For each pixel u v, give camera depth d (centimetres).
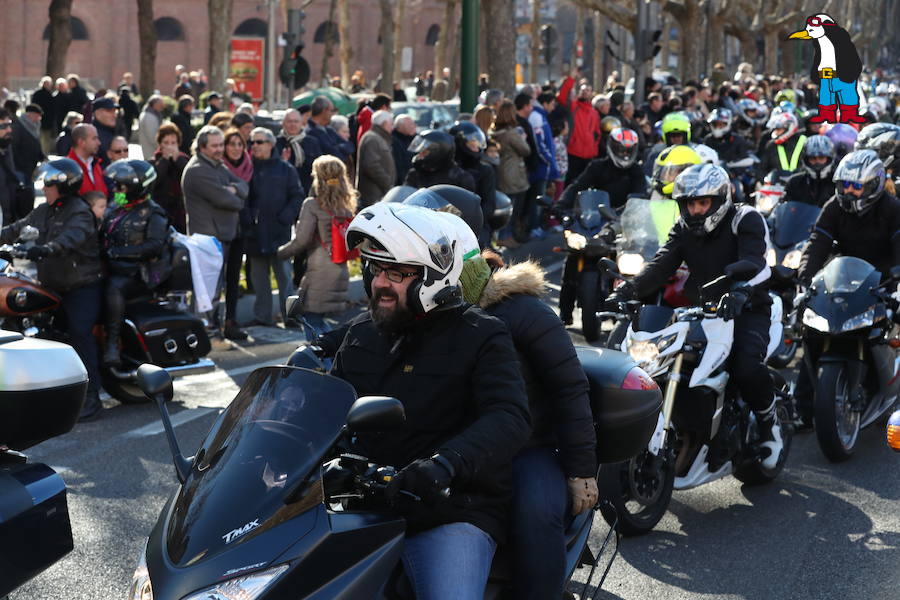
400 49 6838
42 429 568
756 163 1778
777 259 1300
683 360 769
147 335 1073
